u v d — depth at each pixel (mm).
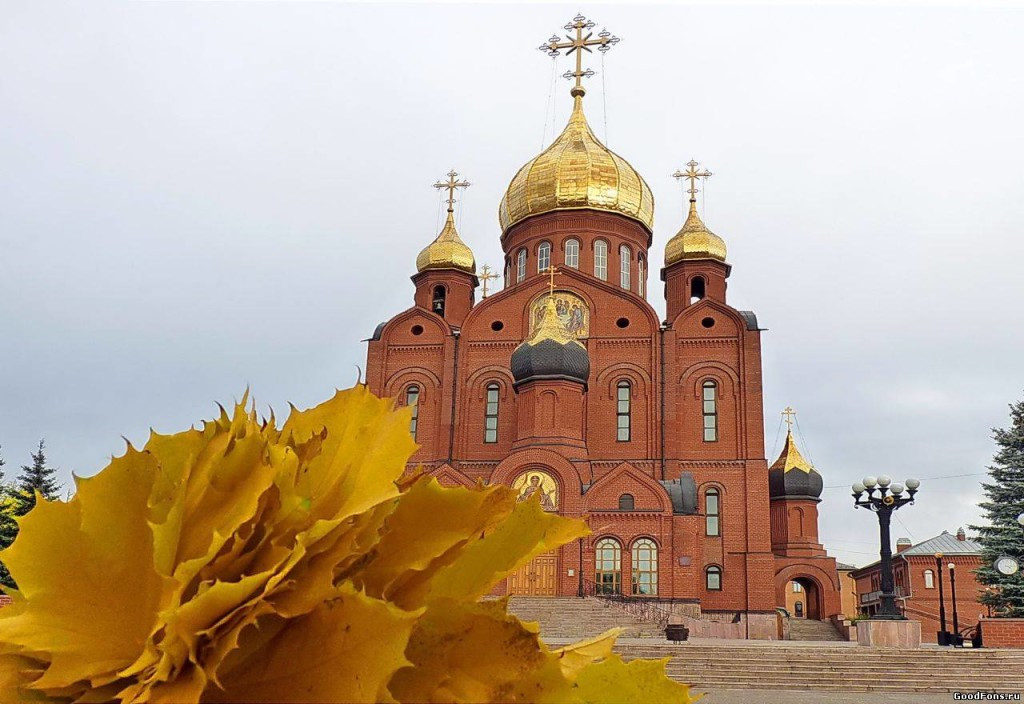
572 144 59062
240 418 1670
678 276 57250
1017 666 27109
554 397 46250
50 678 1445
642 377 50312
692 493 45562
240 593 1374
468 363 52188
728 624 44188
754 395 49062
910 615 72000
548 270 53062
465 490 1731
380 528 1586
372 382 52406
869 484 31938
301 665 1380
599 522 43250
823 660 27891
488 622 1544
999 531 49938
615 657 1846
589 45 63625
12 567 1521
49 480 49062
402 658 1298
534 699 1513
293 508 1505
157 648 1352
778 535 59375
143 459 1599
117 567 1539
